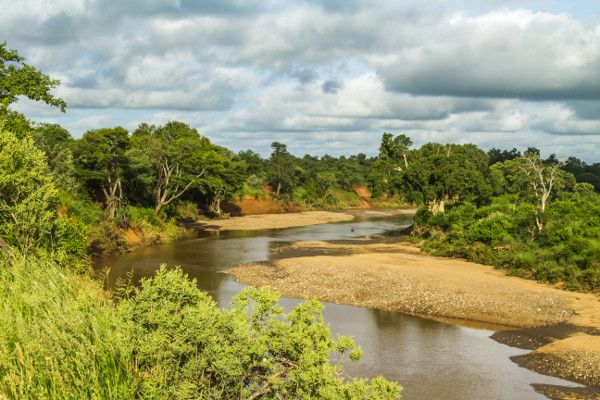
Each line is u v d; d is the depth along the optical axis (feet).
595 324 90.94
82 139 193.88
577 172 439.22
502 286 115.55
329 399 28.84
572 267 120.37
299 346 29.91
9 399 17.01
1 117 99.25
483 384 66.64
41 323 21.48
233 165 328.49
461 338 85.87
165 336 27.50
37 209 59.31
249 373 29.17
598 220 154.81
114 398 19.60
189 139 247.29
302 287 120.88
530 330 89.61
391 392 30.48
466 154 298.35
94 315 24.94
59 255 53.06
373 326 92.58
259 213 362.33
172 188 261.03
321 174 438.81
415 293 112.27
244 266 146.20
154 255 165.37
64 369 19.19
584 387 65.77
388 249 182.50
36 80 109.81
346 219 327.67
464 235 163.84
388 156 277.44
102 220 175.11
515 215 177.47
